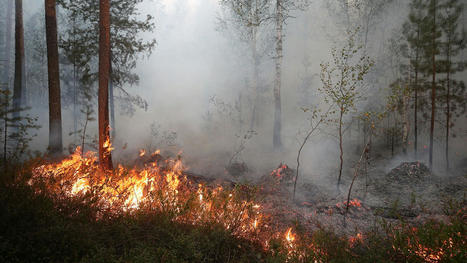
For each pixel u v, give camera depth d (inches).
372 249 181.3
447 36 469.1
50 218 153.9
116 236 159.5
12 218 141.7
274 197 339.9
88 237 145.8
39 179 196.4
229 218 201.0
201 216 199.8
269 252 182.7
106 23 312.3
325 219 276.4
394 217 280.4
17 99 590.6
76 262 127.4
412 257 167.0
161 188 248.1
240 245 183.2
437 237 172.1
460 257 150.6
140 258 136.5
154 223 185.0
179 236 163.5
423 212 288.5
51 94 386.6
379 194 373.4
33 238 133.3
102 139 304.5
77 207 177.8
